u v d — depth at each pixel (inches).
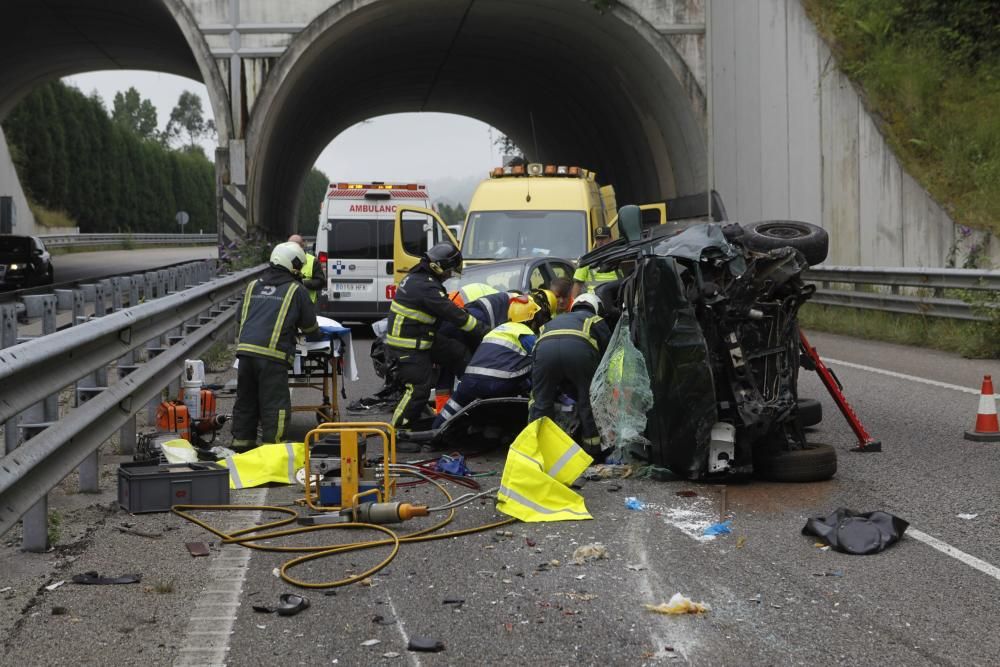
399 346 358.3
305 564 218.4
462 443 358.6
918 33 823.1
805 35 838.5
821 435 359.3
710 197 1031.6
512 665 163.3
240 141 1010.7
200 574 211.0
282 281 335.0
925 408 409.4
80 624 181.0
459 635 176.2
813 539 234.5
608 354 298.8
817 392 452.4
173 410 327.6
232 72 1008.9
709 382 280.2
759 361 293.4
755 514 258.4
